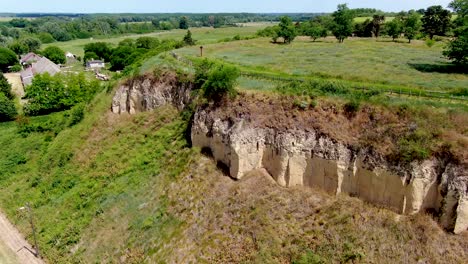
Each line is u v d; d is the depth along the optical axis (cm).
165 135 4522
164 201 3697
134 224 3644
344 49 7431
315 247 2883
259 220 3144
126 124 5041
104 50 14162
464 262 2584
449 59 5509
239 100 3781
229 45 8194
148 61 5675
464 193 2670
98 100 5794
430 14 9306
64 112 7344
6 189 4969
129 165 4362
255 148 3534
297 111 3459
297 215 3116
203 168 3781
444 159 2792
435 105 3206
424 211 2836
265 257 2908
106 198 4053
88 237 3750
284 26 8694
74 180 4562
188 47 7762
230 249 3048
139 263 3291
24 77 10600
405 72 4972
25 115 7769
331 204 3106
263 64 5662
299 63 5784
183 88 4706
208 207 3422
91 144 4994
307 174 3322
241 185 3472
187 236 3278
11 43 16375
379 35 10256
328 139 3231
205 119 3950
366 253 2747
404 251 2702
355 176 3106
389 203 2950
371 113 3219
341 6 8894
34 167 5203
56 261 3666
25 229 4194
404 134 2981
